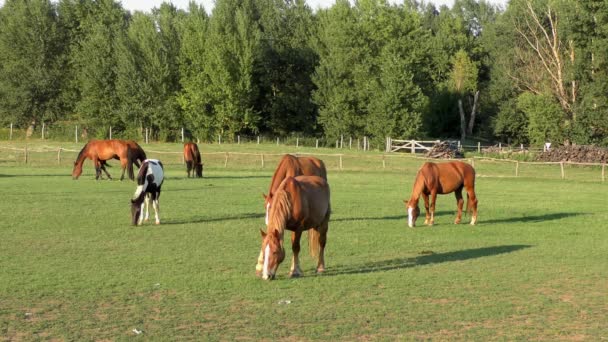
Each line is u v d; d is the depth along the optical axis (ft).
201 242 50.06
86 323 29.50
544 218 67.56
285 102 230.48
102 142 101.55
